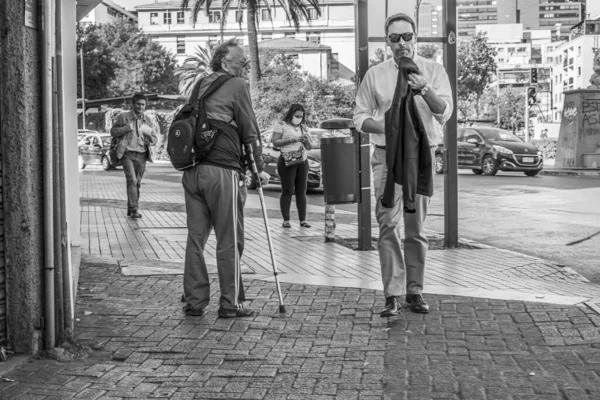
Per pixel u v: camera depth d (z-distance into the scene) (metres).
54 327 5.45
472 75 74.81
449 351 5.51
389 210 6.52
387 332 6.03
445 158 10.33
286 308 6.82
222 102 6.52
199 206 6.59
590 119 31.78
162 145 52.25
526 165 28.28
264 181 6.86
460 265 9.06
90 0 11.47
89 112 66.94
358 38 9.80
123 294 7.36
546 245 11.49
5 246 5.29
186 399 4.62
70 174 9.62
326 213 11.05
